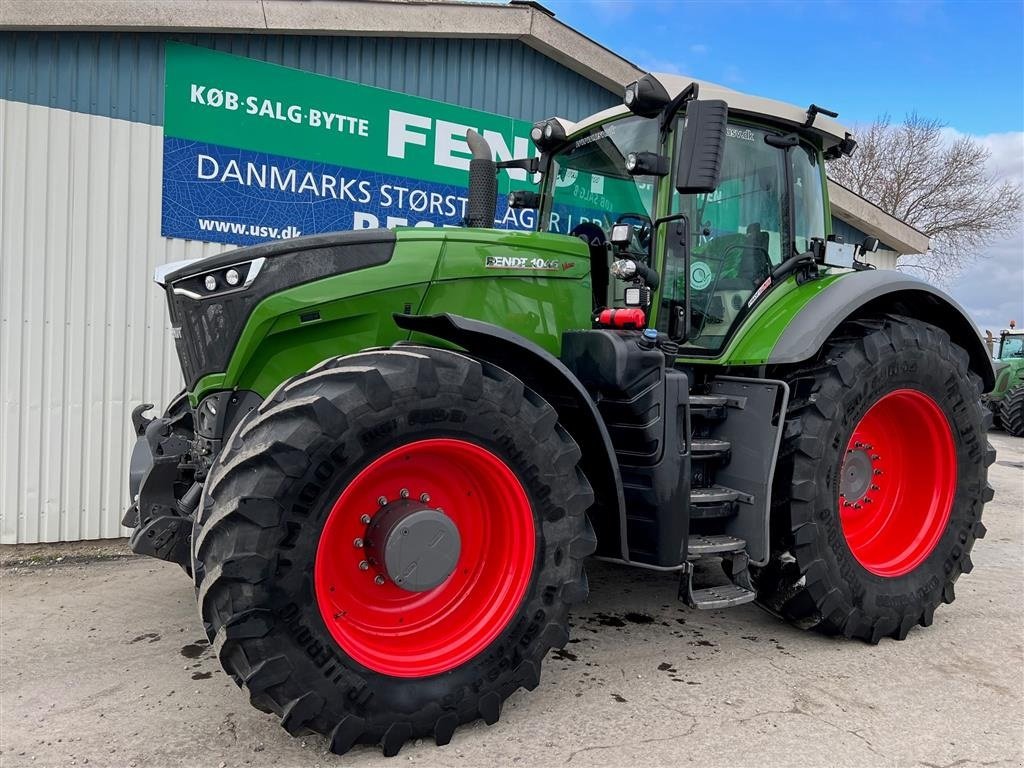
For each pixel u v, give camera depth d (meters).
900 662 3.08
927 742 2.42
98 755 2.29
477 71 5.79
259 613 2.07
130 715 2.55
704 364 3.34
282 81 4.98
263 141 4.95
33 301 4.42
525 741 2.38
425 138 5.59
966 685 2.86
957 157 24.45
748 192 3.46
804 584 3.09
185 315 2.65
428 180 5.64
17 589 3.93
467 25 5.52
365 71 5.30
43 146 4.38
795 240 3.62
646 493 2.81
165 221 4.70
